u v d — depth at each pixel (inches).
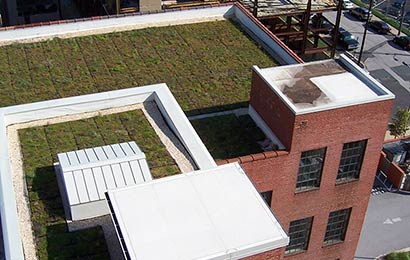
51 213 745.6
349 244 1111.0
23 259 642.2
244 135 982.4
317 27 1939.0
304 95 912.3
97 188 743.7
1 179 761.0
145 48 1266.0
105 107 964.0
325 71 992.9
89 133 895.1
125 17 1344.7
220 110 1059.9
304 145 908.6
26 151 850.1
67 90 1092.5
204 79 1162.6
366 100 896.3
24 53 1212.5
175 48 1274.6
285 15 1717.5
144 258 588.4
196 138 873.5
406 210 1556.3
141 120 938.1
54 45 1251.8
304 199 986.1
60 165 783.1
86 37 1291.8
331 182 986.7
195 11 1402.6
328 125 898.7
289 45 1862.7
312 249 1077.1
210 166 816.3
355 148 964.6
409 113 1827.0
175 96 1098.1
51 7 2113.7
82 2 2124.8
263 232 628.4
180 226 628.4
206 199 667.4
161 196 668.1
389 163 1653.5
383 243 1432.1
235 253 601.9
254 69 978.1
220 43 1306.6
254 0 1684.3
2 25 2011.6
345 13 2792.8
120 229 622.2
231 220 640.4
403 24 2716.5
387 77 2247.8
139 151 805.9
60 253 687.1
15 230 679.1
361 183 1015.0
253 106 1011.9
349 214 1058.1
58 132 897.5
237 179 703.1
